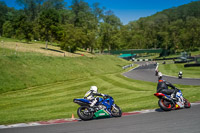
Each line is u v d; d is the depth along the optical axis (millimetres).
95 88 9180
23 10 121375
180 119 8211
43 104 17125
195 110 9914
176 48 152375
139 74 47844
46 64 43281
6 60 37281
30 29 93750
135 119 8523
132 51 125500
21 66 37531
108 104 9133
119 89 26531
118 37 132000
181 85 28766
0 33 125875
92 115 8773
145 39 164000
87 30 108500
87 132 6691
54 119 9406
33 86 31500
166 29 168250
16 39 100125
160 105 9977
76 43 89750
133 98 16703
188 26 162250
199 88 19656
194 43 147875
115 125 7555
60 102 17844
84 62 55844
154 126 7266
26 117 10172
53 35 86500
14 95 24344
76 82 34469
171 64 79438
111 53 122250
